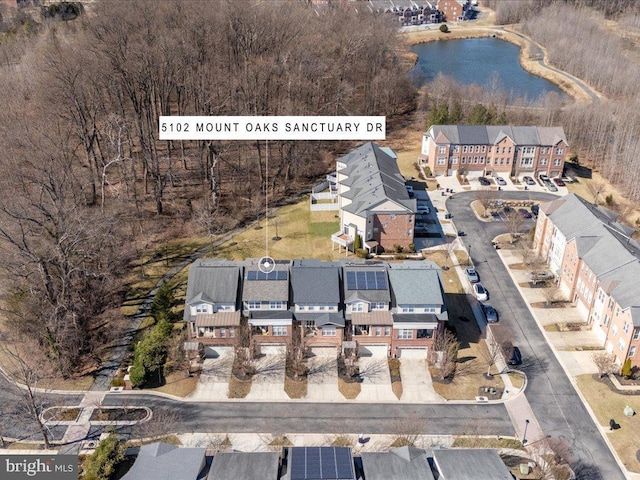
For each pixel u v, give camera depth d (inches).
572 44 7440.9
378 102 5876.0
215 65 4756.4
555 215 3494.1
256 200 4259.4
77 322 2881.4
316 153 4874.5
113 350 2864.2
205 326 2743.6
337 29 6018.7
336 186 4340.6
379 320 2765.7
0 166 3316.9
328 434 2427.4
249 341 2775.6
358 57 5915.4
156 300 2977.4
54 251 2751.0
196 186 4402.1
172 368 2753.4
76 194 3513.8
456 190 4471.0
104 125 4104.3
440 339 2755.9
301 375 2726.4
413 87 6363.2
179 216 4030.5
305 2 7495.1
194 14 5172.2
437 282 2864.2
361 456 2108.8
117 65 4018.2
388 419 2507.4
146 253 3619.6
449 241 3806.6
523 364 2815.0
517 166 4650.6
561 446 2357.3
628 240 3218.5
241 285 2908.5
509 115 5502.0
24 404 2475.4
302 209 4170.8
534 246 3727.9
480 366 2800.2
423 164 4830.2
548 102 5561.0
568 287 3275.1
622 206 4247.0
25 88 4106.8
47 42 4874.5
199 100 4365.2
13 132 3393.2
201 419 2495.1
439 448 2255.2
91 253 3149.6
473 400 2610.7
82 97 3868.1
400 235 3676.2
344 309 2832.2
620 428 2460.6
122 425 2452.0
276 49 5093.5
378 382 2701.8
